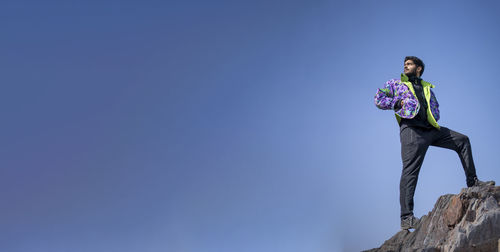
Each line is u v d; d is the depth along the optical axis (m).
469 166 5.05
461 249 4.19
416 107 5.07
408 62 5.35
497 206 4.31
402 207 5.04
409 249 4.70
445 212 4.57
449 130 5.17
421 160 5.08
